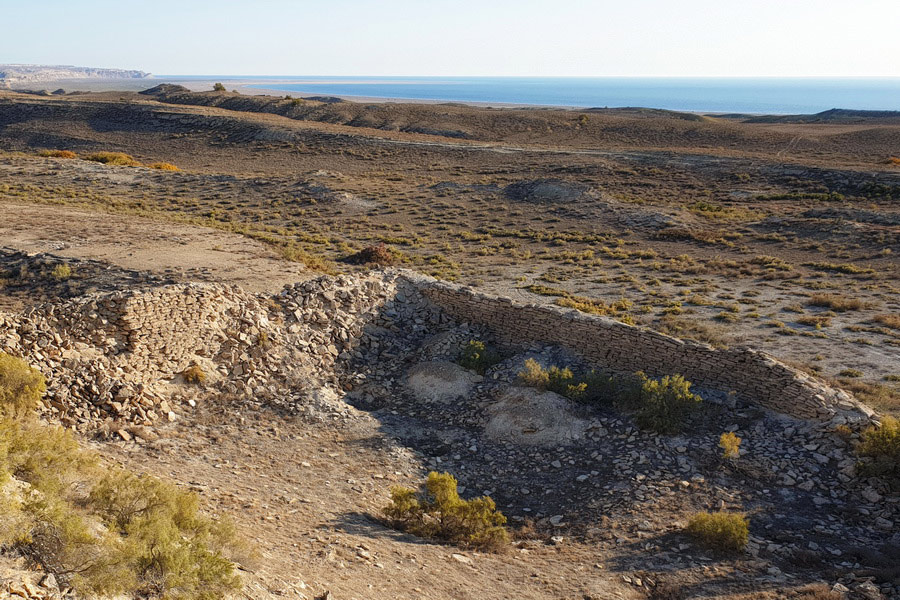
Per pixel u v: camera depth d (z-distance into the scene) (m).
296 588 8.61
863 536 11.95
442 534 12.25
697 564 11.01
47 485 8.52
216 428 15.82
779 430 15.44
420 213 54.84
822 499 13.09
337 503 12.84
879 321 27.34
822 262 39.50
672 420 15.73
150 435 14.67
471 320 22.42
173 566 7.48
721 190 63.72
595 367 19.45
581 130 115.25
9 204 40.66
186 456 14.05
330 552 10.29
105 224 35.97
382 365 20.47
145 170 67.31
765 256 40.62
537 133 114.06
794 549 11.48
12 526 6.94
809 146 99.25
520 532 12.66
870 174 62.44
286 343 19.50
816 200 58.28
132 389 15.64
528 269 37.81
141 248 30.30
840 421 14.76
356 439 16.14
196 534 9.01
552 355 20.09
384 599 9.02
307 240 42.97
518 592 10.02
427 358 20.78
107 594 6.80
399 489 12.73
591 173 72.00
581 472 14.70
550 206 56.34
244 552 9.18
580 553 11.63
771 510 12.79
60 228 33.59
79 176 61.56
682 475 14.09
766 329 26.27
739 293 32.78
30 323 15.84
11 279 24.03
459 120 122.19
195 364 17.62
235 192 59.91
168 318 17.52
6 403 12.95
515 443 16.12
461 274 36.19
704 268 38.16
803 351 23.44
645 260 41.16
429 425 17.36
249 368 18.23
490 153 84.75
